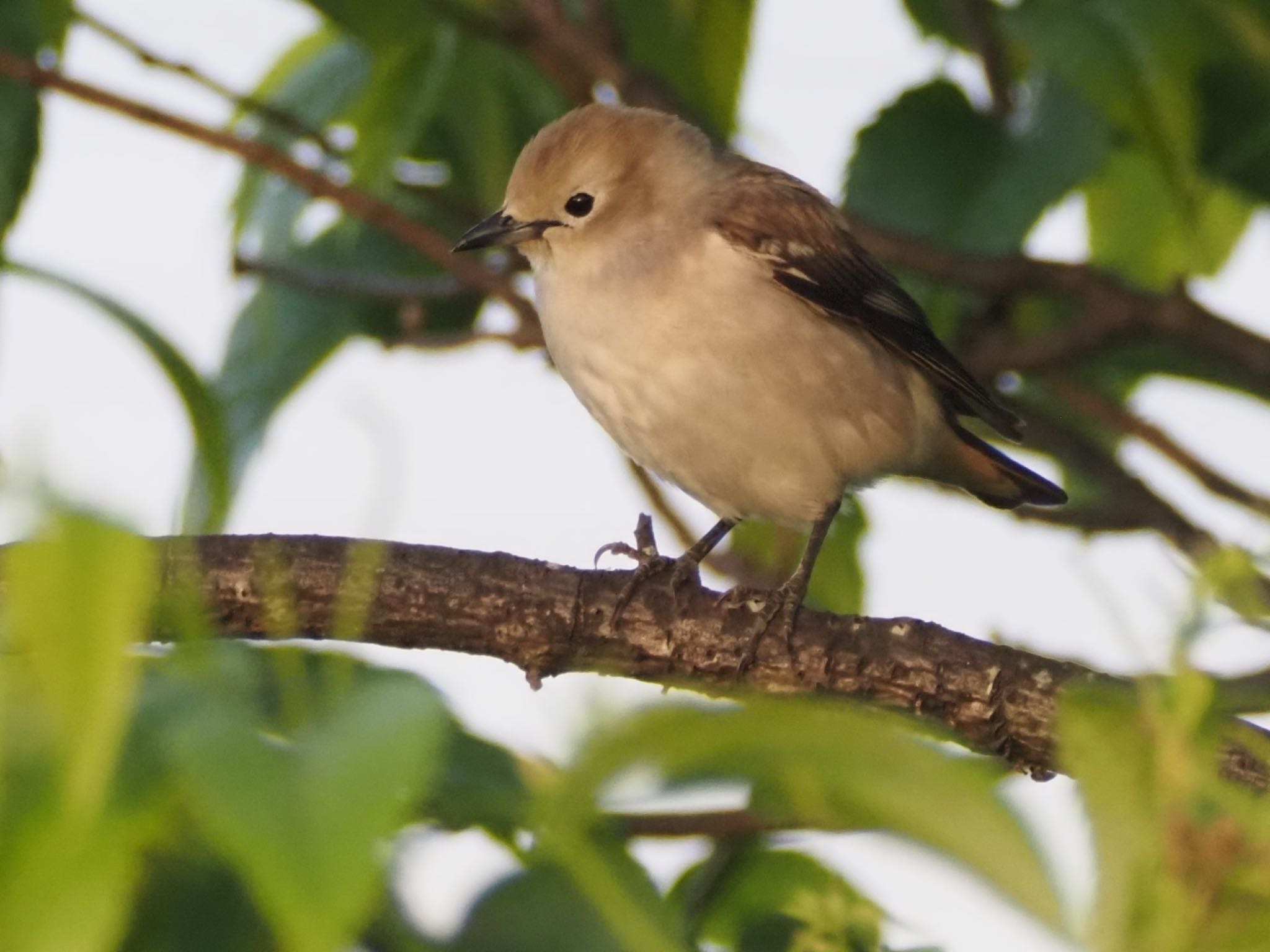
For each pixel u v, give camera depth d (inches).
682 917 239.9
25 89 403.5
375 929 169.3
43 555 122.3
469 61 478.6
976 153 442.6
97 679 122.5
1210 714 152.0
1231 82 375.2
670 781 135.2
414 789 128.2
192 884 168.4
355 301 476.4
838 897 193.3
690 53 493.7
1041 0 361.4
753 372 461.4
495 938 171.3
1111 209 511.8
